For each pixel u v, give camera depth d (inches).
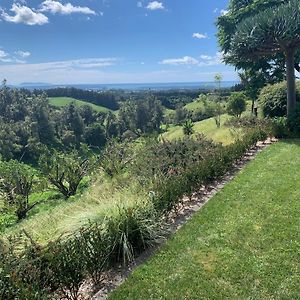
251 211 248.4
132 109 2982.3
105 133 2800.2
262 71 956.6
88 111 3223.4
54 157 788.0
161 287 168.9
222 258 188.2
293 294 153.6
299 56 864.3
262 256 185.8
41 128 2687.0
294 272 169.3
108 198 261.7
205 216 248.4
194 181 294.0
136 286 171.8
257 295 155.5
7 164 732.7
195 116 2153.1
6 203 602.2
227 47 950.4
